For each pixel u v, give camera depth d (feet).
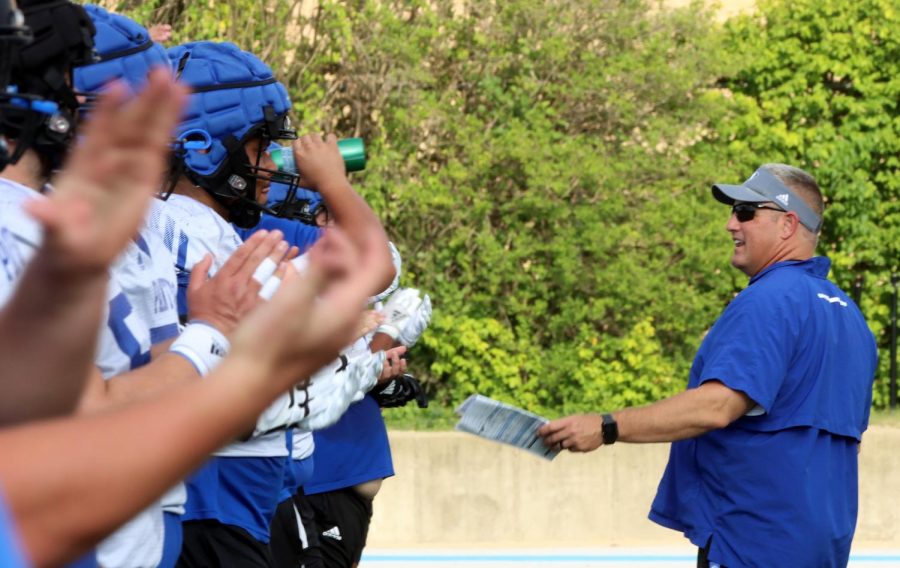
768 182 27.86
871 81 84.43
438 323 77.36
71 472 5.77
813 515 25.84
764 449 25.81
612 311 80.38
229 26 76.54
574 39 81.20
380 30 79.30
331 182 20.20
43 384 6.43
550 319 80.33
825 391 26.16
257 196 21.67
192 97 20.48
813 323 26.05
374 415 32.45
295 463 24.86
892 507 59.82
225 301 11.98
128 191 6.00
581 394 79.05
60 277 6.14
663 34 81.61
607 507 59.82
